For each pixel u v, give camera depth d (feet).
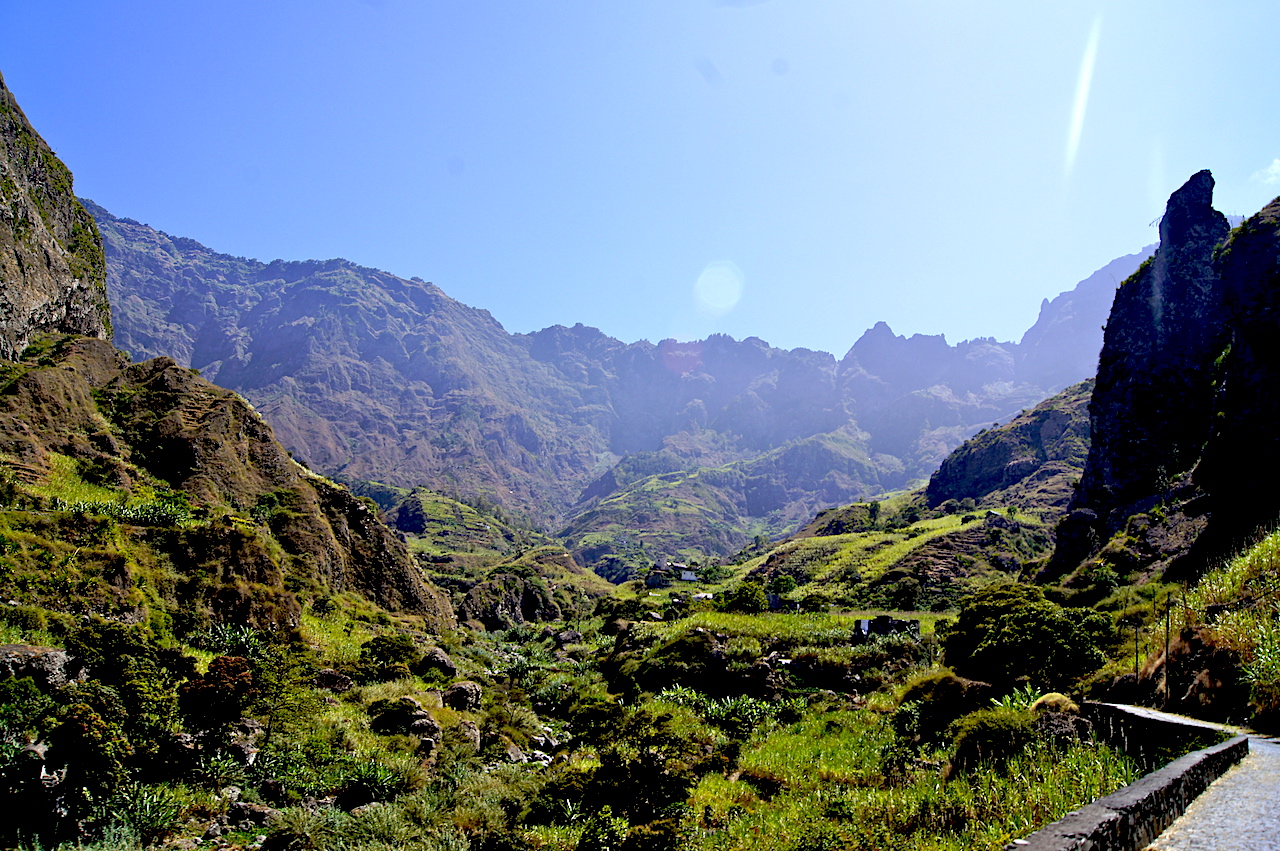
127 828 40.91
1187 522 114.93
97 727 43.29
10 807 38.65
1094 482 190.60
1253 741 31.24
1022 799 32.71
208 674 58.08
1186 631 43.34
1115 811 17.33
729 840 43.83
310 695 71.26
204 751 53.47
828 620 148.97
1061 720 41.50
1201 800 22.33
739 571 492.54
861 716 82.48
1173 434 171.22
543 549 582.76
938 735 60.54
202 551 116.26
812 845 38.14
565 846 45.03
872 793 45.75
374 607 177.78
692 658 119.14
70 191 227.81
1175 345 180.65
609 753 53.21
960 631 85.81
